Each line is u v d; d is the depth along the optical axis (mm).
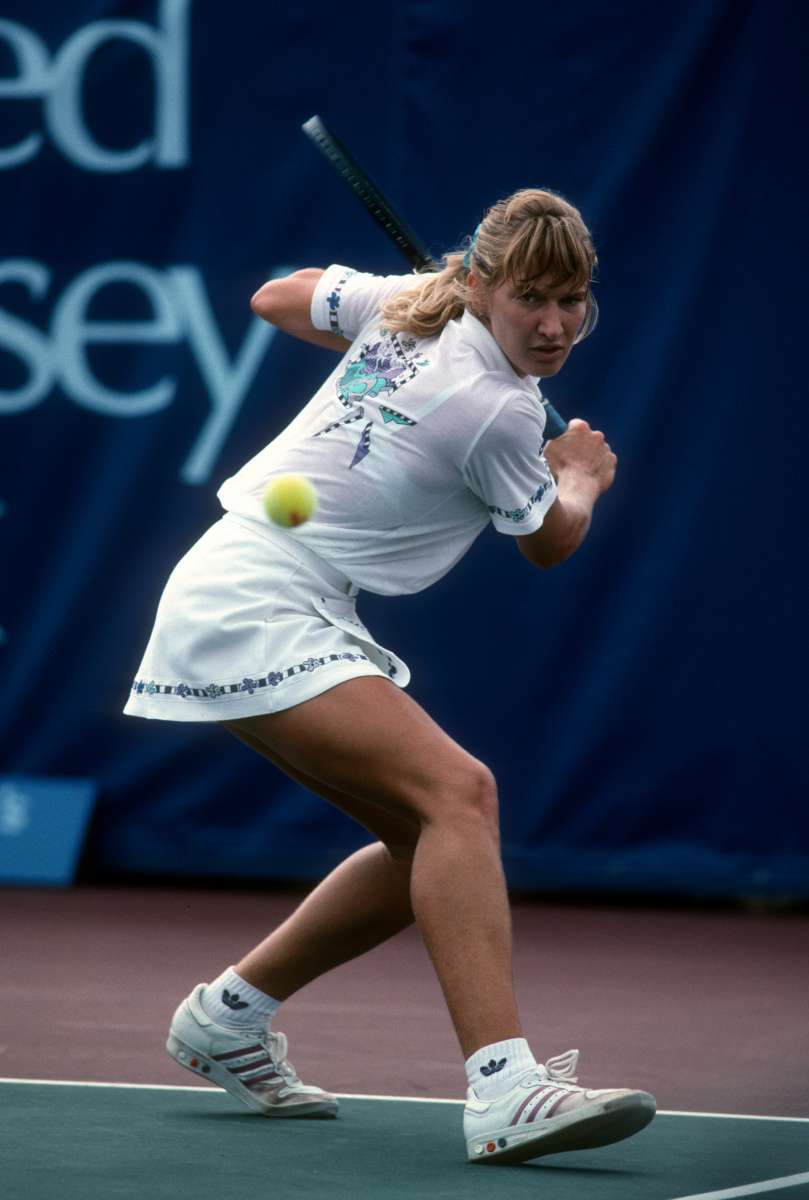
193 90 19359
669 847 18172
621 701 18203
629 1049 10555
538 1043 10766
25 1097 8234
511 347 7340
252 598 7395
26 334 19672
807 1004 12523
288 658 7289
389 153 18859
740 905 19125
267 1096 7926
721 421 17969
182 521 19391
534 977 13836
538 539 7766
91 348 19562
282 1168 6668
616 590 18203
